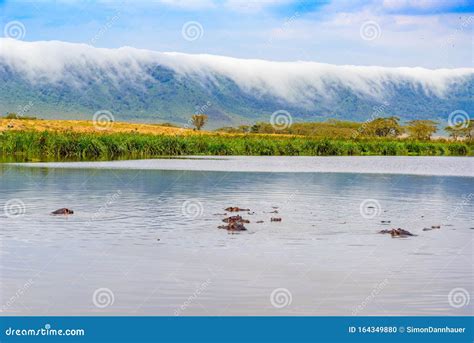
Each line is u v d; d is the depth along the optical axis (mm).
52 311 15219
